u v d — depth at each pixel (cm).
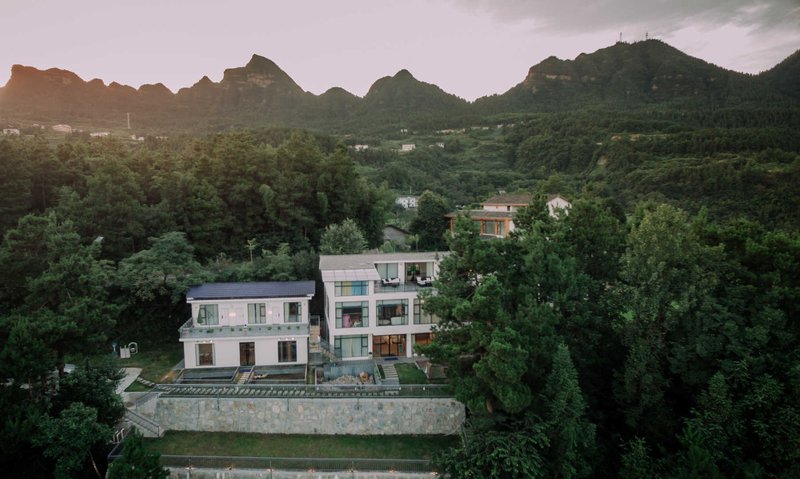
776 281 3438
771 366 3123
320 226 6956
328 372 4122
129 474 2572
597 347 3759
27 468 2827
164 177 6359
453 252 4066
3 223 5266
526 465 2694
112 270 4569
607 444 3416
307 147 7438
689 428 2927
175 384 3803
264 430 3603
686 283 3469
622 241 4153
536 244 3478
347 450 3419
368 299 4397
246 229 6309
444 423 3656
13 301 3391
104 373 3234
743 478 2870
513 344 2967
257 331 4219
